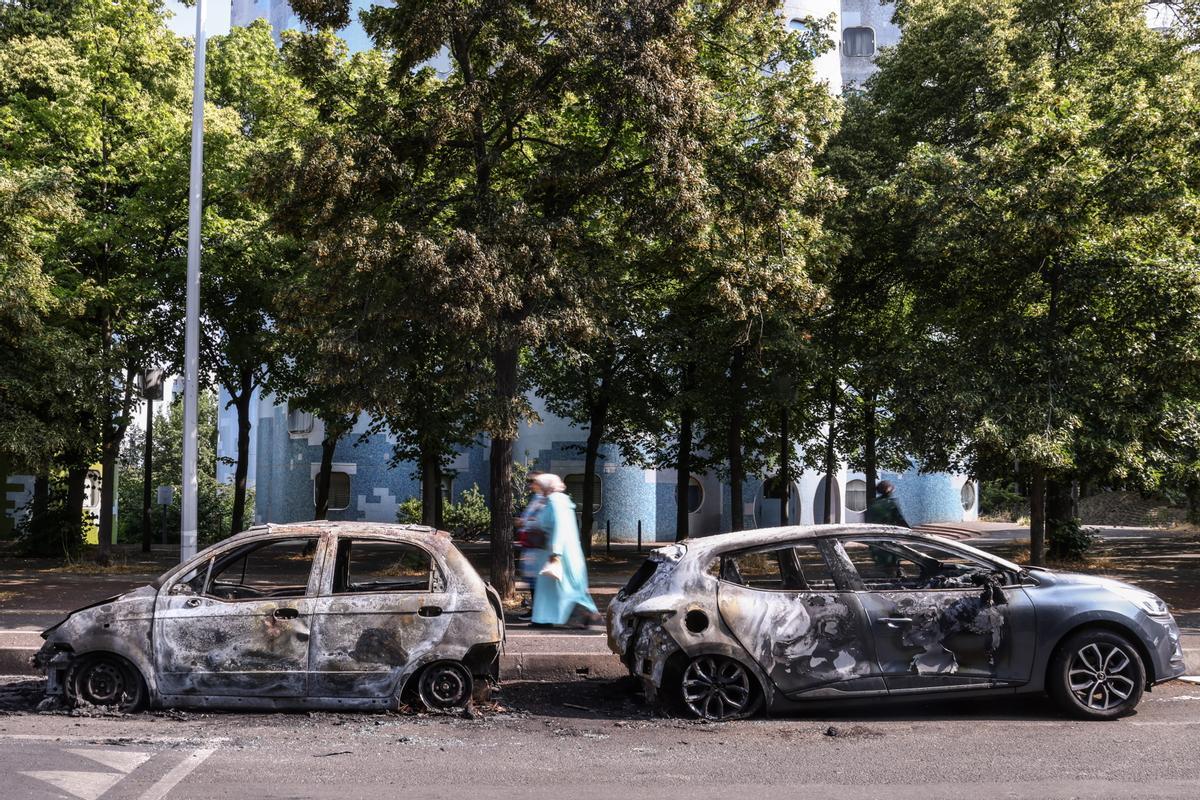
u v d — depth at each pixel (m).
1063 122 16.50
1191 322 16.81
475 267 11.80
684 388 23.02
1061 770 5.99
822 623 7.36
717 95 15.62
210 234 20.73
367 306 13.26
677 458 27.89
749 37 15.90
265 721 7.25
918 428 18.19
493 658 7.87
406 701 7.68
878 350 20.78
